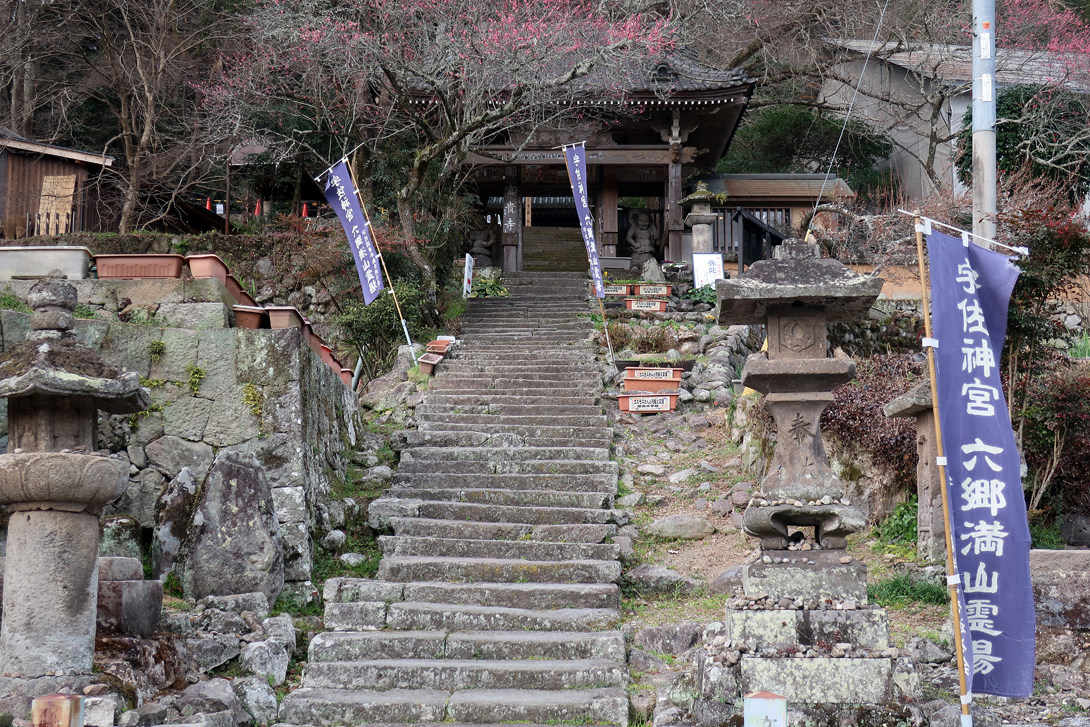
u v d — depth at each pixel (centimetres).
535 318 1570
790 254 546
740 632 507
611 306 1561
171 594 659
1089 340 1218
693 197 1745
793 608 508
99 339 767
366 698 553
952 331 507
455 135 1488
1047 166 1689
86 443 471
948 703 504
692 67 1977
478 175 2077
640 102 1892
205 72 1920
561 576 720
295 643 627
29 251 870
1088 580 594
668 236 1997
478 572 722
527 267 2322
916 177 2275
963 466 493
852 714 484
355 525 827
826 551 525
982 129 835
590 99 1831
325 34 1477
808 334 544
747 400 1029
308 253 1480
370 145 1720
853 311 566
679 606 707
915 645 570
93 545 467
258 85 1678
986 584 485
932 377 503
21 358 454
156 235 1459
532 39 1427
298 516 731
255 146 1872
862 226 1631
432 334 1441
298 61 1595
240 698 539
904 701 488
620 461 993
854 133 2336
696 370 1265
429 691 571
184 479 704
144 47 1814
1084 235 768
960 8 1956
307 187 2058
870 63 2333
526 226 2750
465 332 1500
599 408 1103
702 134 2109
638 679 583
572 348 1383
